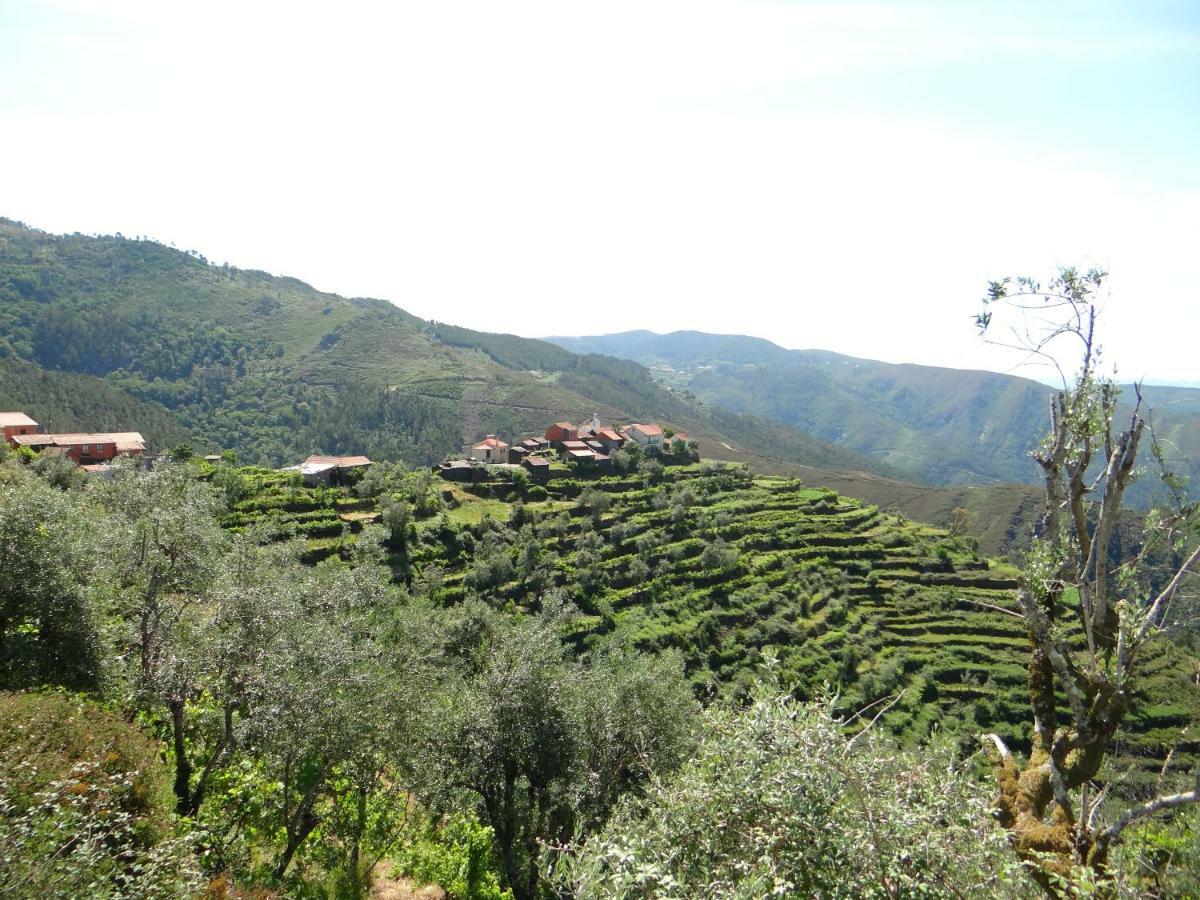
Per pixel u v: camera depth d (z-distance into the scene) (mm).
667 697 22828
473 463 91062
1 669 17047
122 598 20422
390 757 17688
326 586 23938
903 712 56344
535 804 20094
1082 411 7840
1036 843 7184
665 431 122938
